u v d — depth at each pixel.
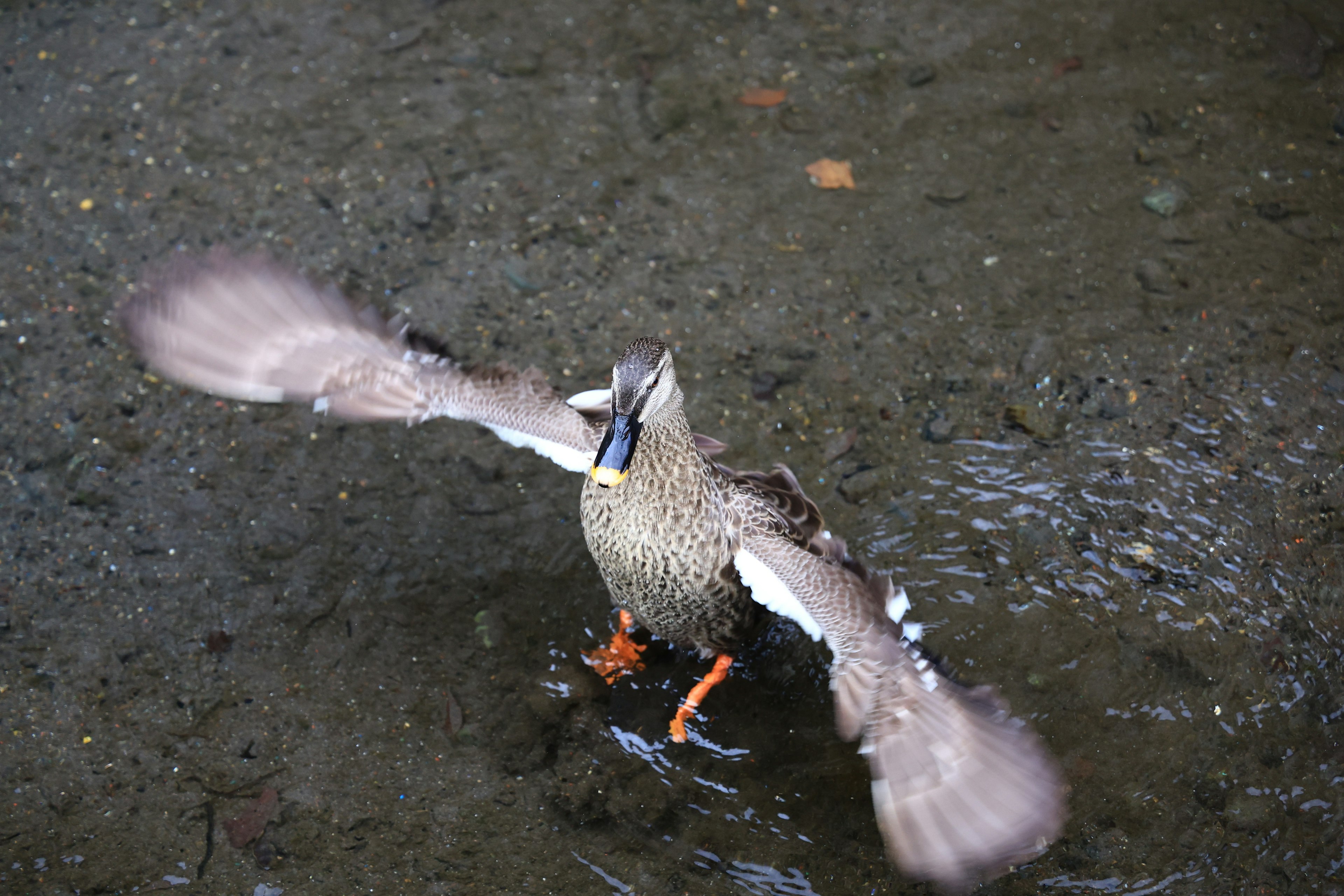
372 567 1.98
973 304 2.17
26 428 2.07
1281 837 1.77
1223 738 1.83
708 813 1.80
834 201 2.29
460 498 2.03
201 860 1.78
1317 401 2.06
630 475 1.74
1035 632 1.91
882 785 1.59
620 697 1.88
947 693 1.62
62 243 2.23
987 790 1.57
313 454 2.06
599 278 2.21
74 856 1.78
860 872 1.76
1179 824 1.78
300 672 1.90
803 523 1.82
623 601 1.83
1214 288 2.17
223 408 2.10
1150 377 2.10
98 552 1.98
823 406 2.09
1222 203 2.26
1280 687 1.86
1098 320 2.15
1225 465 2.02
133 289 2.19
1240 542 1.96
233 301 1.72
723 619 1.81
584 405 1.85
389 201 2.29
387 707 1.88
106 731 1.86
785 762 1.83
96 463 2.04
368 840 1.79
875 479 2.03
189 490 2.03
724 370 2.12
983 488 2.02
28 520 2.00
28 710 1.87
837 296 2.19
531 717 1.87
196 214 2.27
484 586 1.96
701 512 1.75
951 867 1.56
